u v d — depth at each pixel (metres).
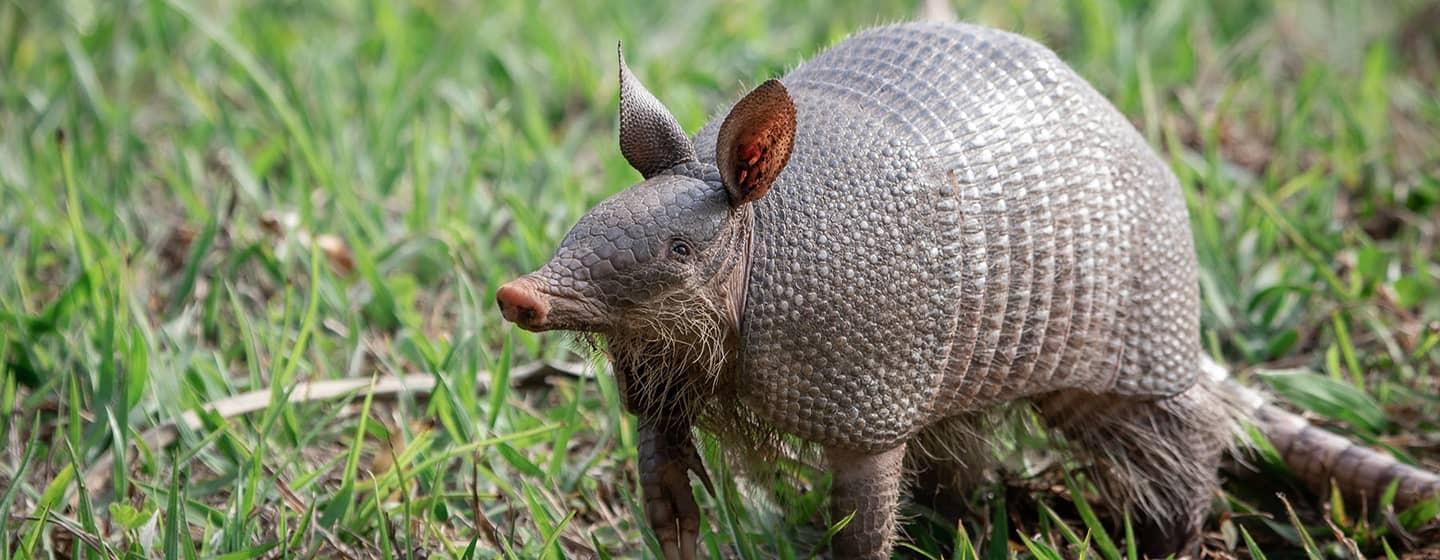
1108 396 5.98
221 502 6.35
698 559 5.93
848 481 5.30
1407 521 6.30
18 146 9.01
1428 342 7.25
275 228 8.27
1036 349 5.48
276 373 6.41
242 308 7.63
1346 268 8.29
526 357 7.38
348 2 11.31
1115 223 5.62
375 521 6.02
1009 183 5.28
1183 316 5.94
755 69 10.10
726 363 5.01
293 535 5.78
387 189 8.70
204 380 6.77
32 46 10.43
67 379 6.82
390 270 7.99
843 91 5.33
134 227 8.35
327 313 7.55
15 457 6.34
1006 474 6.64
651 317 4.70
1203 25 11.34
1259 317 7.91
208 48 10.38
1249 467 6.69
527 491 5.85
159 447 6.43
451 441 6.49
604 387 6.70
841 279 4.85
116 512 5.79
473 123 9.54
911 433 5.24
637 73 10.11
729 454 5.71
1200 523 6.33
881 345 4.95
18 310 7.20
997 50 5.59
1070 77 5.70
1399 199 8.95
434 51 10.30
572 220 8.20
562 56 10.34
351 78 10.09
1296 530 6.38
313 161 8.27
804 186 4.88
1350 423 7.03
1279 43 11.56
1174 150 8.51
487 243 8.05
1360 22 11.87
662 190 4.69
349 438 6.81
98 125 9.00
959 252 5.09
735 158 4.64
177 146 8.95
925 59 5.45
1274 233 8.26
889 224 4.93
